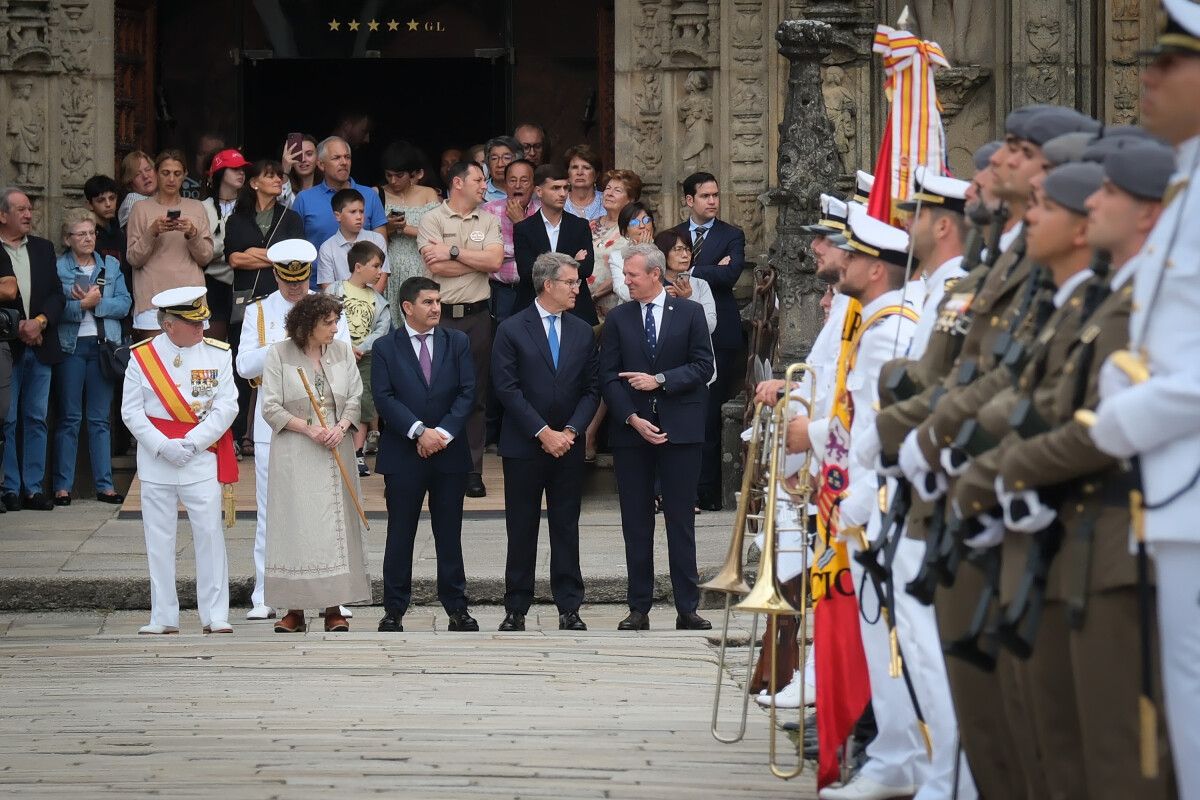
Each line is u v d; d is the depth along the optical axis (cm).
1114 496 973
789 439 1499
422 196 3212
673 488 2288
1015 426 1013
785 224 2731
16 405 3009
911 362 1224
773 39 3262
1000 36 3247
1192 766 941
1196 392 908
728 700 1816
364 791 1422
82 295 3019
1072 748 1045
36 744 1603
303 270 2345
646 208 3212
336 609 2275
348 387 2259
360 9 3953
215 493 2272
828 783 1376
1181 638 942
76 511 3033
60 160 3316
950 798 1259
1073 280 1045
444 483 2280
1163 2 945
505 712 1745
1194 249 930
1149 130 997
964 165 3303
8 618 2520
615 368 2291
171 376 2250
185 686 1880
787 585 1702
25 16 3278
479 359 3019
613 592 2581
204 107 3922
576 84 3988
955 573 1126
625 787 1432
